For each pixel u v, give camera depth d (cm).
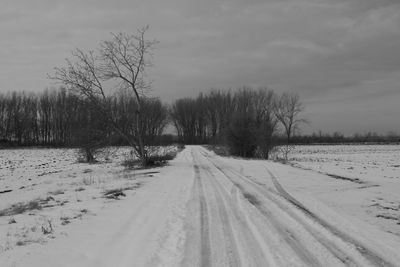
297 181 1848
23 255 699
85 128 3147
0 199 1752
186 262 682
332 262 686
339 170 2452
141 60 2789
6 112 9469
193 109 11475
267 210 1134
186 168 2619
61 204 1284
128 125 2881
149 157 2920
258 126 4294
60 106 9194
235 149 4312
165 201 1280
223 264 673
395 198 1366
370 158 4312
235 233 877
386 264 677
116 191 1517
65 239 812
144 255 715
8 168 3362
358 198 1363
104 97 2797
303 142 10000
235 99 9594
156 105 3181
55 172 2905
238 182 1805
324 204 1238
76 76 2717
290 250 753
